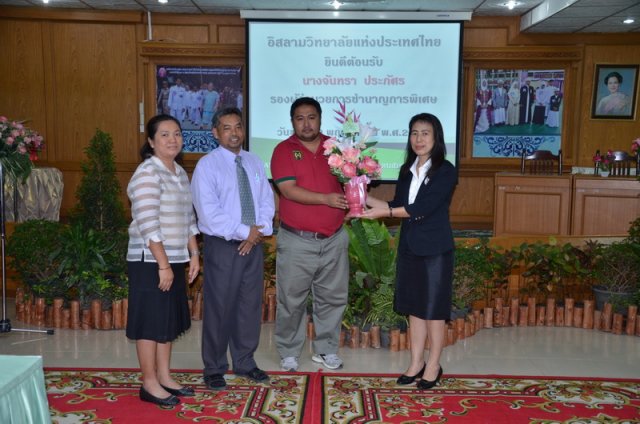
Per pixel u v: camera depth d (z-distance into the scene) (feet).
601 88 29.50
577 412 9.86
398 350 13.26
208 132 30.12
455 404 10.17
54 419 9.37
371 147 11.15
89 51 29.60
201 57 29.50
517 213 25.12
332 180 11.46
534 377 11.55
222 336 10.77
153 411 9.73
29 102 29.71
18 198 24.21
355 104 28.81
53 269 15.30
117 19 29.09
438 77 28.55
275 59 28.53
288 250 11.41
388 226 28.45
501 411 9.89
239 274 10.63
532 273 16.17
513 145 30.17
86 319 14.66
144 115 29.86
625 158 24.76
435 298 10.66
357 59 28.58
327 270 11.59
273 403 10.12
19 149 14.48
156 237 9.36
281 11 28.12
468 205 30.60
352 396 10.49
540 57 29.22
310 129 11.15
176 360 12.50
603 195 23.73
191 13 29.48
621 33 28.91
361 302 13.97
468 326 14.47
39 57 29.50
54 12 28.94
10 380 5.27
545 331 15.10
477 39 29.68
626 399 10.45
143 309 9.68
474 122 30.14
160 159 9.80
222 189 10.48
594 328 15.35
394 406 10.05
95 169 18.38
